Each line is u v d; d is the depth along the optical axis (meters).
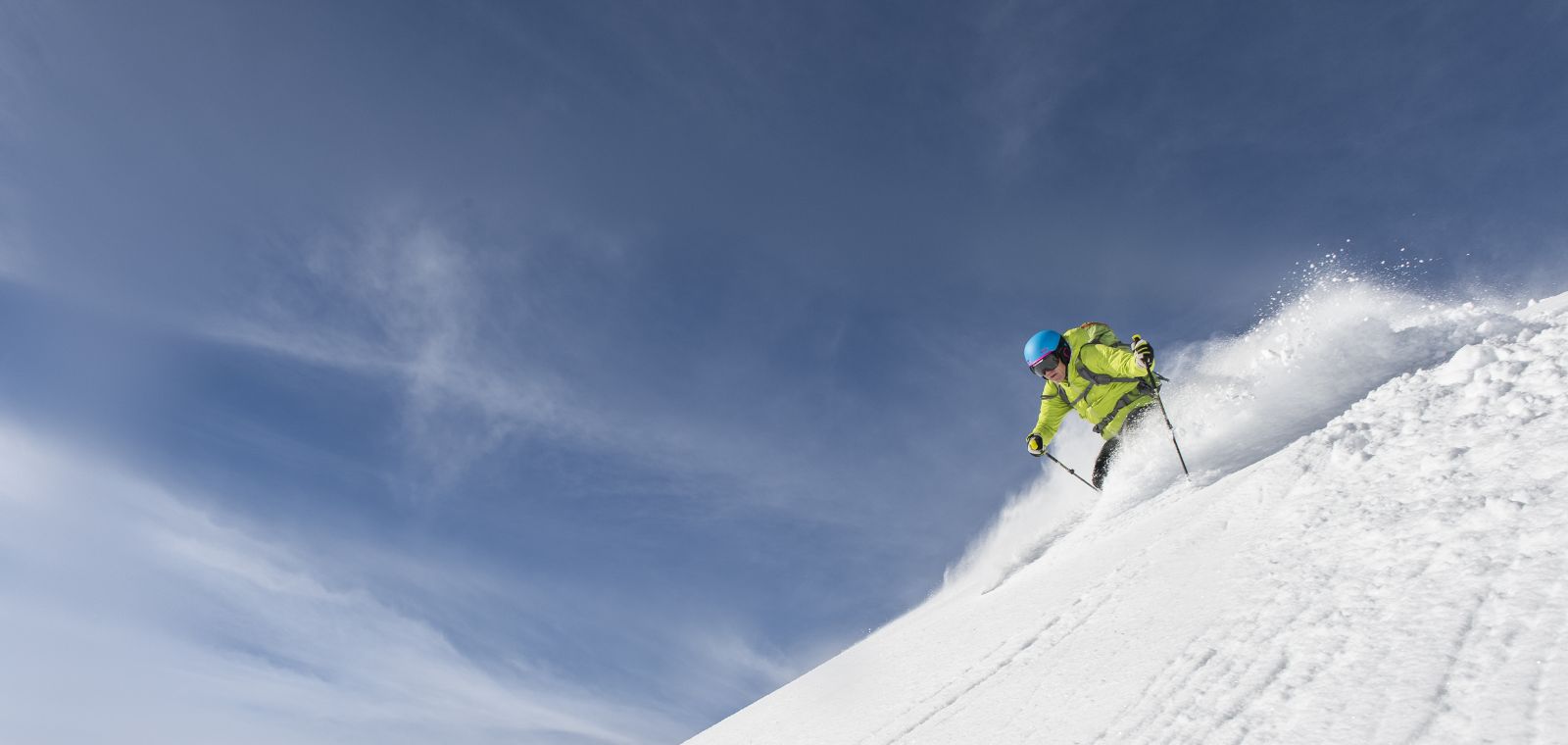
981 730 2.69
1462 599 1.88
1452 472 2.53
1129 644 2.68
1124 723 2.18
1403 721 1.58
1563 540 1.87
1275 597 2.40
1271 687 1.96
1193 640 2.43
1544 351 3.07
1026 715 2.60
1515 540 1.99
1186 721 2.02
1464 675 1.62
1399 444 2.96
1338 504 2.77
